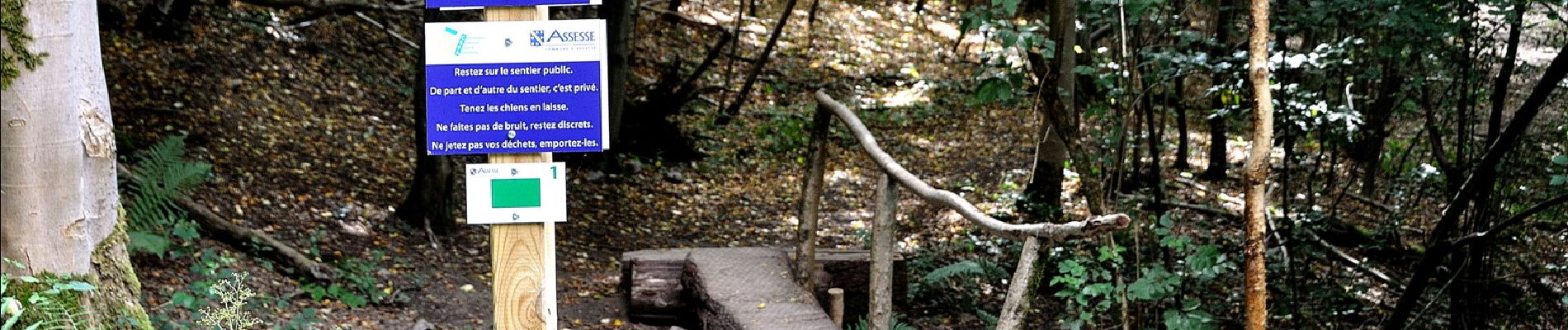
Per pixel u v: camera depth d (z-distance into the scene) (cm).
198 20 1184
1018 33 498
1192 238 827
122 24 1111
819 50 1800
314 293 659
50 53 351
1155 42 671
